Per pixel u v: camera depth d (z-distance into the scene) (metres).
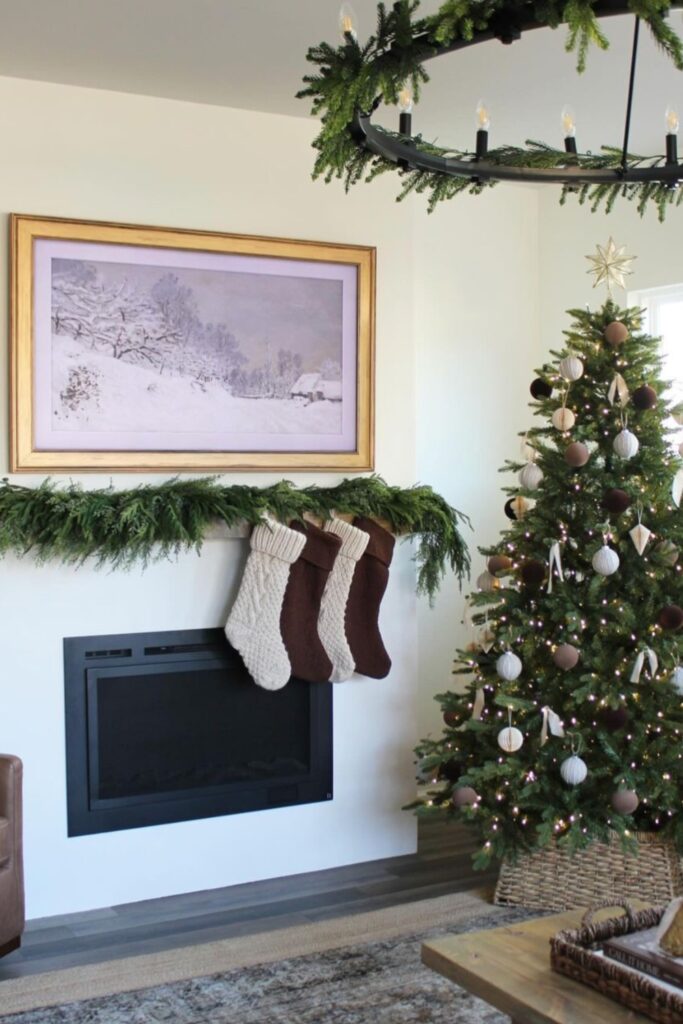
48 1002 2.94
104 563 3.65
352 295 4.03
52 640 3.59
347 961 3.19
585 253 4.91
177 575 3.76
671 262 4.48
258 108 3.86
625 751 3.41
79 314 3.61
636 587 3.45
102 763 3.67
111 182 3.67
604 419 3.51
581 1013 1.99
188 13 3.06
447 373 4.95
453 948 2.30
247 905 3.66
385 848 4.14
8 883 3.20
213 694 3.83
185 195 3.78
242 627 3.74
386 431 4.13
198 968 3.15
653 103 3.83
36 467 3.54
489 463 5.07
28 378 3.53
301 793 3.98
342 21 1.66
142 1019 2.84
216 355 3.81
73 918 3.57
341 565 3.90
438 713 4.96
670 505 3.53
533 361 5.18
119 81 3.59
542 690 3.50
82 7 3.02
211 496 3.63
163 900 3.72
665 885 3.48
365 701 4.09
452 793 3.54
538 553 3.50
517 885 3.62
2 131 3.52
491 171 2.02
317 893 3.77
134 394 3.69
